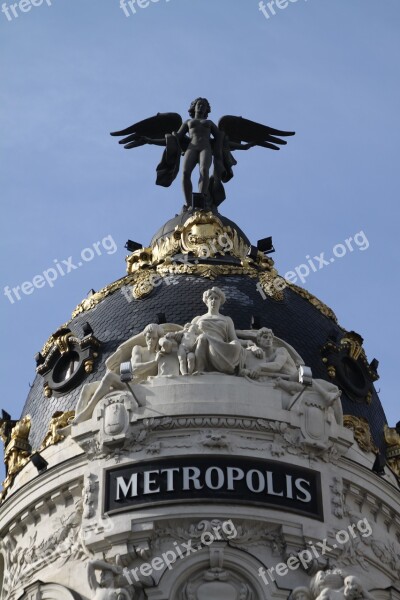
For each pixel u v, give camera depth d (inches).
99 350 3075.8
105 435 2842.0
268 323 3093.0
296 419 2864.2
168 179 3491.6
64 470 2888.8
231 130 3565.5
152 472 2790.4
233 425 2824.8
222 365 2898.6
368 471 2918.3
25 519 2918.3
